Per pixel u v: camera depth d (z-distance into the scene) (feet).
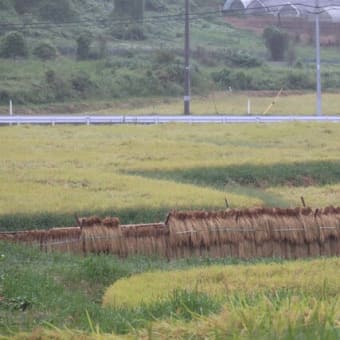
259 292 107.45
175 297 97.86
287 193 257.14
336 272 136.46
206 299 96.78
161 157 300.61
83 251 173.27
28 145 324.19
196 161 290.35
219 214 177.68
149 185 244.83
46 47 596.29
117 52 624.18
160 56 612.29
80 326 90.89
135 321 86.07
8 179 248.32
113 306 110.63
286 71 633.61
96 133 364.99
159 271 148.77
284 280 128.36
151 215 211.61
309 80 618.85
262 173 278.26
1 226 200.23
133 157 300.40
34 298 113.91
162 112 516.32
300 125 389.19
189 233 174.29
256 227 176.76
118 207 212.02
